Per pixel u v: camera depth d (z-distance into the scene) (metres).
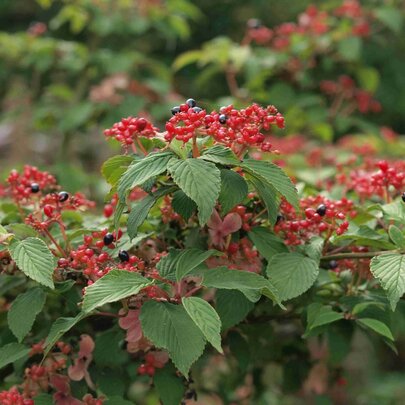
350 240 4.46
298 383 5.74
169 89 9.45
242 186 3.78
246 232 4.25
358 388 10.24
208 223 4.07
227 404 6.02
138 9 10.35
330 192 5.76
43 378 4.32
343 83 9.85
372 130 9.47
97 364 4.39
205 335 3.43
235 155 3.78
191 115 3.71
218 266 3.92
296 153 8.45
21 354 4.07
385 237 4.46
